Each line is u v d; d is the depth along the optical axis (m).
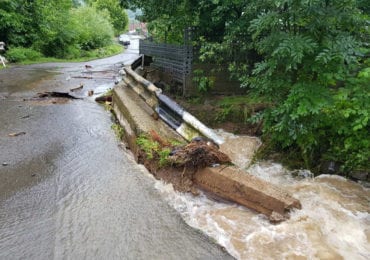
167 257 2.62
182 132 4.81
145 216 3.17
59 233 2.85
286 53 3.86
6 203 3.28
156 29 9.53
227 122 6.12
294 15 3.96
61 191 3.58
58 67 16.75
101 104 8.04
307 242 2.87
